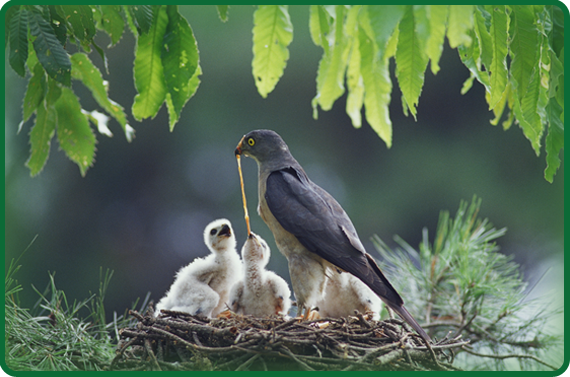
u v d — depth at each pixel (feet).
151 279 73.46
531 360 28.55
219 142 75.41
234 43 75.77
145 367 23.31
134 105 26.27
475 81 77.10
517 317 29.30
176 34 25.16
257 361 24.03
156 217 74.74
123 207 74.54
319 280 31.78
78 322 26.53
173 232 74.38
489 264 30.78
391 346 24.68
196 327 25.07
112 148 74.13
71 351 24.61
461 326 29.58
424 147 78.43
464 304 30.01
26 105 26.86
